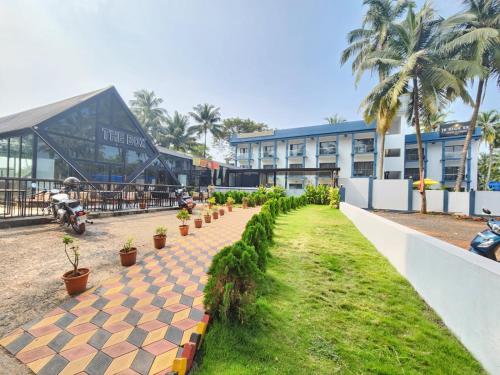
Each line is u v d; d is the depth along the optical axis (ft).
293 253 15.07
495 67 41.14
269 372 5.75
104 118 45.09
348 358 6.39
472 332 6.68
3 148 35.83
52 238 16.51
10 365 5.85
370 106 49.96
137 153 53.21
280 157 98.78
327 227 24.54
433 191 47.06
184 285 10.48
